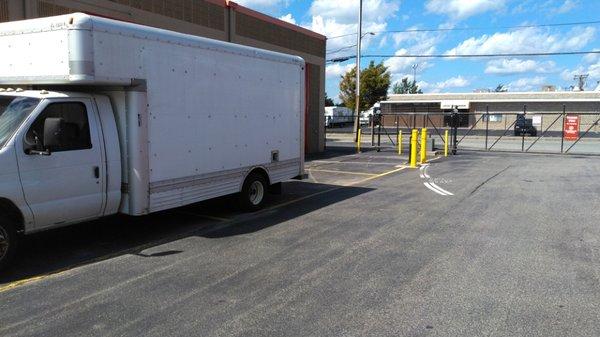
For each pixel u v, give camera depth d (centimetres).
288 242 713
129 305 484
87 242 720
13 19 991
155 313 465
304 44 2192
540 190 1187
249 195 918
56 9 1073
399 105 5838
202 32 1526
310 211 940
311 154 2305
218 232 777
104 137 658
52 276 574
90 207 647
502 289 519
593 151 2675
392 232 767
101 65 617
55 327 437
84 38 597
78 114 638
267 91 939
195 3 1491
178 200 751
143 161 684
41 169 589
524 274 566
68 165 617
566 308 470
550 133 4919
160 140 711
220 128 827
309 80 2283
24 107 600
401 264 604
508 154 2378
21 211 574
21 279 564
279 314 459
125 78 649
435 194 1135
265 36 1891
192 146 770
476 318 448
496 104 5528
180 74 739
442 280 547
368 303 484
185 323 442
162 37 704
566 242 705
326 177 1465
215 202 1020
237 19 1705
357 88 3212
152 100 694
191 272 582
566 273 570
